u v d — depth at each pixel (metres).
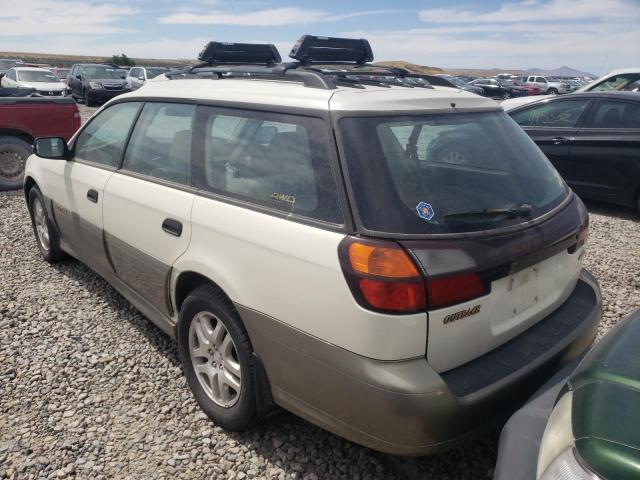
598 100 7.09
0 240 5.62
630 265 5.19
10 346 3.49
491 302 2.09
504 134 2.65
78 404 2.92
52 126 8.12
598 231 6.37
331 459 2.52
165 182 2.92
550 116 7.53
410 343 1.90
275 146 2.36
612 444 1.27
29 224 6.27
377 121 2.18
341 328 1.98
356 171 2.05
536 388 2.19
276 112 2.40
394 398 1.87
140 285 3.24
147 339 3.61
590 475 1.26
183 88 3.06
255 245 2.28
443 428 1.91
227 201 2.50
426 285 1.88
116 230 3.33
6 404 2.91
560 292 2.54
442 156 2.29
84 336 3.64
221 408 2.67
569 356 2.36
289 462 2.50
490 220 2.13
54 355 3.40
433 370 1.93
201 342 2.72
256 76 2.86
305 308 2.09
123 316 3.94
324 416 2.13
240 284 2.35
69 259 4.98
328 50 3.23
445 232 1.99
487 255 2.03
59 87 19.94
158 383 3.11
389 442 1.94
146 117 3.29
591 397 1.45
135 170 3.24
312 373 2.12
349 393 1.99
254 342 2.35
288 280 2.14
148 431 2.71
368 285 1.88
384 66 3.36
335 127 2.14
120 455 2.54
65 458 2.52
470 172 2.31
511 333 2.24
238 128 2.56
